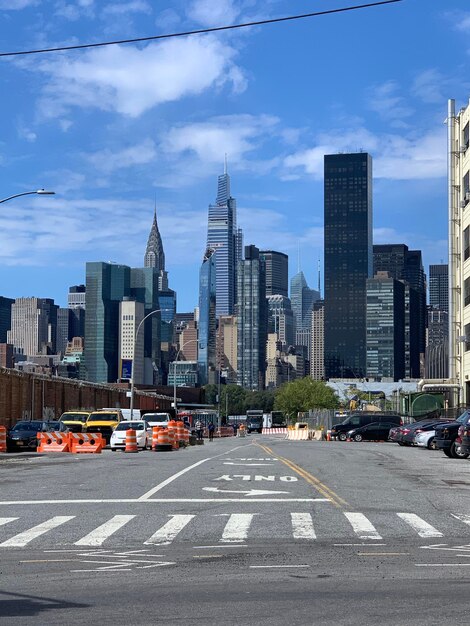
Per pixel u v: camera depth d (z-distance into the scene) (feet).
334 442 230.68
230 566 37.17
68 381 251.80
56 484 74.28
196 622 26.58
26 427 156.87
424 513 55.42
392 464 104.12
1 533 47.21
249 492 67.15
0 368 190.39
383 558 39.22
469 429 106.52
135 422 154.92
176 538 45.21
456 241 255.50
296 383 528.22
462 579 33.96
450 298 256.93
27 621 26.91
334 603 29.37
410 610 28.19
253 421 498.28
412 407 268.82
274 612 27.96
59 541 44.47
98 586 32.83
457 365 255.91
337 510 56.49
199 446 190.19
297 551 41.24
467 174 242.17
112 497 63.82
